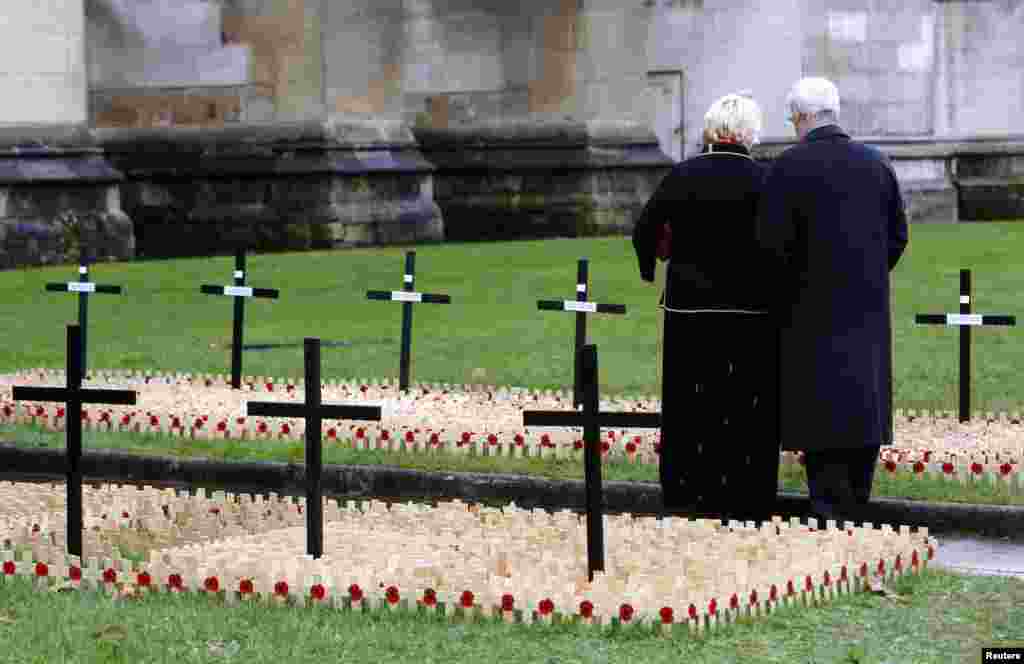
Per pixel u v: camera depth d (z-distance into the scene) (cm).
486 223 4222
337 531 1019
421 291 2625
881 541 984
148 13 3800
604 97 4191
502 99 4228
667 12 4684
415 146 3859
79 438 959
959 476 1195
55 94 3238
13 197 3148
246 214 3738
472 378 1714
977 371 1736
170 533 1053
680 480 1089
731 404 1076
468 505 1140
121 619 848
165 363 1842
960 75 4934
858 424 1029
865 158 1050
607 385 1667
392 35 3812
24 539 1025
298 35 3700
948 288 2552
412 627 835
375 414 909
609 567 912
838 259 1035
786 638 823
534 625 835
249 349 1967
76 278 2847
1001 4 4925
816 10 4553
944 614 878
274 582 889
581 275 1436
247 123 3747
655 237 1097
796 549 959
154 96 3806
